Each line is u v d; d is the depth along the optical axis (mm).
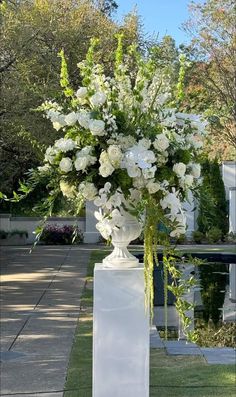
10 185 19891
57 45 16578
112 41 18391
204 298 11273
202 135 3648
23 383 5277
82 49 16906
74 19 18219
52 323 7965
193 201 3686
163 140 3316
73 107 3557
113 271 3461
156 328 7668
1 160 17141
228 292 12008
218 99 27828
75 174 3428
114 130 3367
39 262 15836
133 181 3332
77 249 20047
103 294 3465
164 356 6191
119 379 3475
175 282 3697
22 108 13664
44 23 16109
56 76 15109
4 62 14586
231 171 25125
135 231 3514
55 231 22719
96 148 3383
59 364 5898
